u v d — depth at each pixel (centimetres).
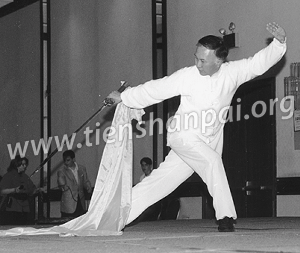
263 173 1052
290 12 989
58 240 446
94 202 533
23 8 1580
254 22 1045
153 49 1242
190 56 1173
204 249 349
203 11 1148
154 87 523
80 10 1451
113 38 1355
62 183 1188
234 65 518
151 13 1248
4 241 443
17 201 1098
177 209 1179
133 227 655
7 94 1650
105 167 541
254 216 1071
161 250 346
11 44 1634
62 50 1493
